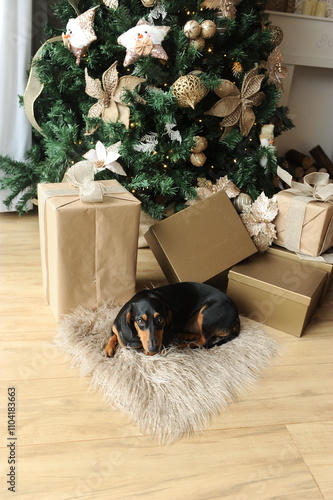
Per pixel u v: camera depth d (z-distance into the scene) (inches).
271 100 75.0
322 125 114.0
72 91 71.3
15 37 75.4
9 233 81.0
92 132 69.0
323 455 42.2
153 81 67.4
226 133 71.7
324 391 50.1
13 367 49.6
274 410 46.9
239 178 72.5
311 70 106.3
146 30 61.2
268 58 75.5
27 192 81.6
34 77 70.5
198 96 62.9
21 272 68.9
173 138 67.3
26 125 81.5
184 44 64.2
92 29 63.8
